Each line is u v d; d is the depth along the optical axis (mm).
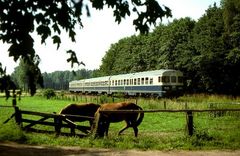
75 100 53125
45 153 11273
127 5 5590
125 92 50844
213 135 14391
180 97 40656
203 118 24156
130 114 15086
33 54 4887
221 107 25922
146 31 5750
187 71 59625
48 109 34688
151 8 5602
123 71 90938
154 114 27641
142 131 18031
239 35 46750
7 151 11367
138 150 12055
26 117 24156
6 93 5484
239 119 22984
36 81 5434
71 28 5195
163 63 65625
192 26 66562
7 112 26797
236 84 51688
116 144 12750
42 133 15047
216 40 51188
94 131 13906
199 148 12469
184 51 58000
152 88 42938
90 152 11531
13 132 13703
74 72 5723
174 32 65875
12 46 4793
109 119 14641
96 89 64625
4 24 4750
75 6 4961
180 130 18312
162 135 16250
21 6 4742
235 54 47562
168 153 11656
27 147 12188
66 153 11320
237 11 47125
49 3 4852
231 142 13477
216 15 53969
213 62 51625
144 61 77688
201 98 38000
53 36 5160
